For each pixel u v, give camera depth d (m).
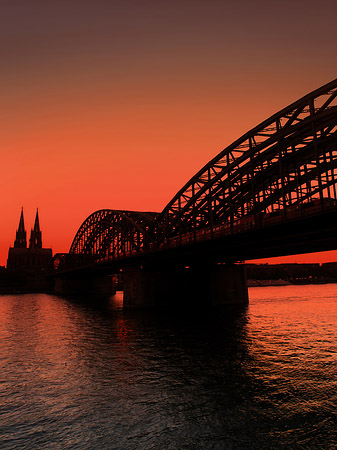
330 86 32.31
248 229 41.16
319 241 42.06
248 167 47.22
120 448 15.61
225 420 18.09
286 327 46.44
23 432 17.31
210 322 52.62
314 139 34.22
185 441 16.08
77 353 34.00
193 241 52.75
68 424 18.08
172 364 29.03
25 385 24.30
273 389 22.33
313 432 16.59
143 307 73.50
